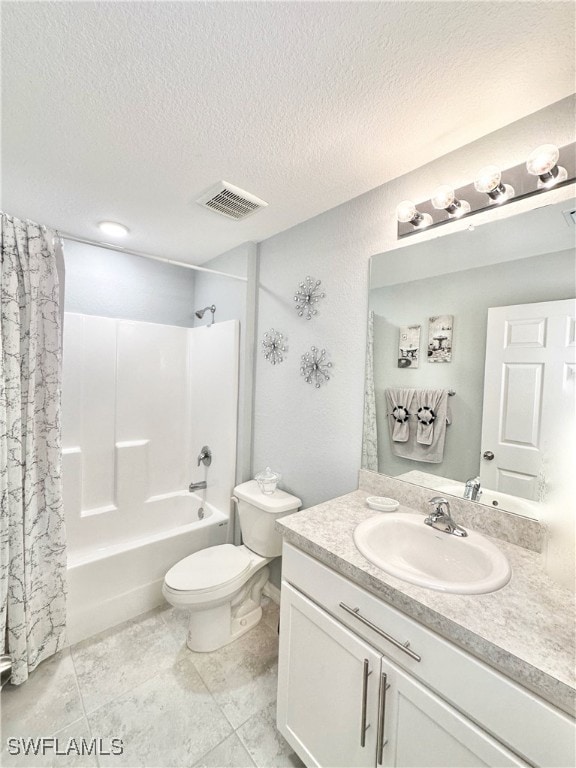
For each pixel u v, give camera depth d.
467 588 0.80
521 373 1.09
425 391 1.34
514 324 1.11
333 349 1.69
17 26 0.80
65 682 1.44
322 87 0.97
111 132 1.17
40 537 1.52
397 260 1.42
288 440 1.95
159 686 1.44
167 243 2.21
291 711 1.13
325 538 1.07
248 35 0.82
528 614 0.74
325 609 1.02
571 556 0.83
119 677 1.48
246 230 1.98
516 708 0.63
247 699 1.39
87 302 2.44
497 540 1.11
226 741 1.23
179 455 2.71
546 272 1.04
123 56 0.88
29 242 1.45
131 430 2.44
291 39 0.83
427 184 1.33
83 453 2.22
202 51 0.87
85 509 2.23
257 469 2.20
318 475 1.76
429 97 1.00
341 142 1.21
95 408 2.28
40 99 1.02
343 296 1.64
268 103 1.03
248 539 1.88
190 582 1.56
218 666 1.55
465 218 1.22
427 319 1.33
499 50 0.85
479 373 1.19
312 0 0.74
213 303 2.58
